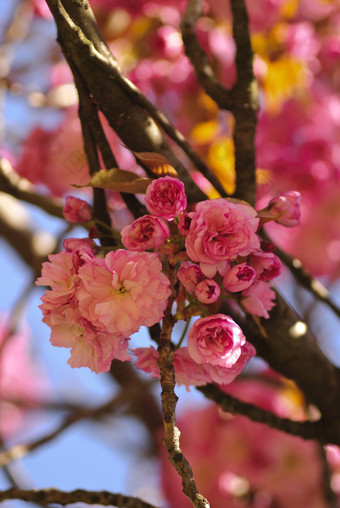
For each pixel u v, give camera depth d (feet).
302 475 6.26
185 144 4.23
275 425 4.40
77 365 3.81
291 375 4.35
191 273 3.81
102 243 4.13
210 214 3.80
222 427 6.54
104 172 3.89
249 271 3.82
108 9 6.60
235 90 4.29
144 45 6.61
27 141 5.97
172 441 3.76
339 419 4.40
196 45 4.42
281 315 4.25
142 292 3.75
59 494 4.12
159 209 3.79
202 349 3.80
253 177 4.27
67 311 3.78
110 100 4.10
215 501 6.31
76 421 5.12
